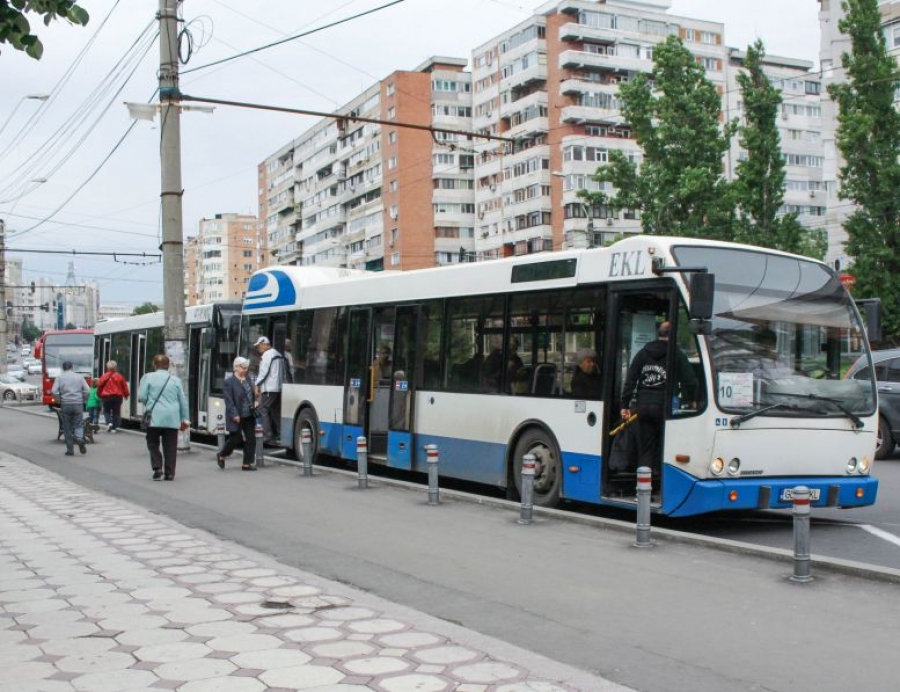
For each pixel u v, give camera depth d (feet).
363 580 28.07
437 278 47.98
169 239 66.80
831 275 37.35
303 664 19.53
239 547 33.19
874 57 122.72
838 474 35.32
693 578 27.32
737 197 137.49
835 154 182.09
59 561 30.50
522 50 285.43
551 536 34.12
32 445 80.23
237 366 56.85
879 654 20.08
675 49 143.64
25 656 20.17
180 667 19.36
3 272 215.72
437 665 19.43
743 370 34.01
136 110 66.13
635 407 35.96
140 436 84.48
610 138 270.05
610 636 21.86
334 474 53.01
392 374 50.78
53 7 21.58
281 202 430.20
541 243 275.59
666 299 35.63
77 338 139.33
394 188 313.94
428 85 311.88
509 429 42.19
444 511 40.06
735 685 18.37
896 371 60.75
